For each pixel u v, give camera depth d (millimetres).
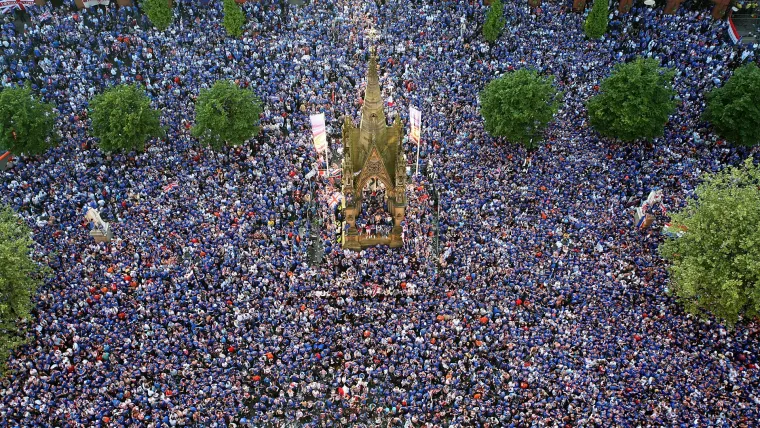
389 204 89688
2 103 95500
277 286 81562
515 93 96750
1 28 122688
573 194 94000
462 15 128125
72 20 124000
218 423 68812
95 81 112812
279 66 115625
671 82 111875
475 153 100875
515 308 79688
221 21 125125
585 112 108750
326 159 90875
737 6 130250
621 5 129625
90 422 68188
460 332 77562
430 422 70188
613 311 78938
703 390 71375
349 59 118250
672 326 77750
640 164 99625
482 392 72125
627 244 87062
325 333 77625
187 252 85125
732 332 77875
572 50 120250
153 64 116438
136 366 73000
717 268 75750
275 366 74500
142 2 128875
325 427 70375
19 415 68562
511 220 89688
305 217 92375
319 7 129250
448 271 84188
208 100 98062
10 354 73500
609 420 68500
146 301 79312
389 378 73688
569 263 84000
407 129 104062
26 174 95875
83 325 76062
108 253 85250
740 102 98375
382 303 80812
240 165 99000
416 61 117125
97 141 102438
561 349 75000
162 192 93125
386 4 130125
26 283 75875
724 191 79062
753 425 68375
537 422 68375
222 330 76688
